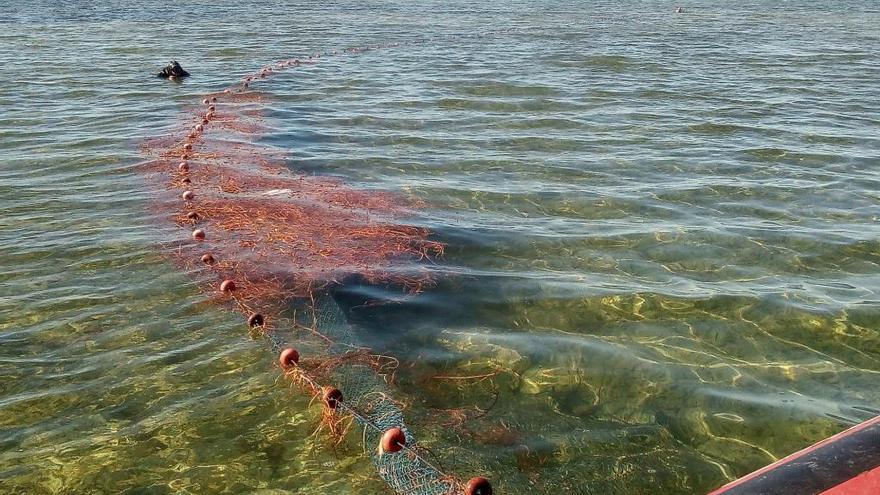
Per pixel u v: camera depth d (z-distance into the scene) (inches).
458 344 278.5
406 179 481.7
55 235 366.6
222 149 542.3
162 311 293.3
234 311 294.0
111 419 229.3
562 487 205.8
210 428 226.5
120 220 387.5
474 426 230.8
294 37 1274.6
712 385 254.8
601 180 486.0
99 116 644.1
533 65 970.1
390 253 352.8
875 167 525.3
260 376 252.4
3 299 299.9
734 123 655.1
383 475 205.9
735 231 394.3
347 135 599.2
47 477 205.2
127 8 1670.8
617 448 222.1
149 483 204.4
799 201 448.5
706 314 303.4
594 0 2324.1
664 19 1675.7
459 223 400.5
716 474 212.4
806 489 159.8
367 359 264.7
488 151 553.6
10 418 228.4
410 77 877.8
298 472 209.6
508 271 342.6
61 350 265.3
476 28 1456.7
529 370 262.2
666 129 631.2
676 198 451.2
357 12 1800.0
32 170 475.2
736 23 1589.6
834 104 741.3
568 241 378.0
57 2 1750.7
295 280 320.5
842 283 334.0
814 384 256.5
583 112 692.1
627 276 340.2
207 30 1331.2
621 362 268.2
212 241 358.6
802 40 1279.5
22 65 881.5
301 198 424.8
